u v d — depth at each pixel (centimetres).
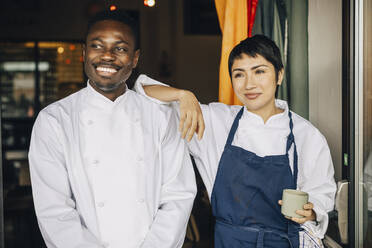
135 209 126
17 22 582
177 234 130
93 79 125
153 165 132
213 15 509
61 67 627
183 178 139
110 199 125
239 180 146
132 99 138
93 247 120
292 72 203
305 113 204
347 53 169
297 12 201
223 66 189
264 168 144
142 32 511
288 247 144
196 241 268
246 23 187
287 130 150
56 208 121
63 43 614
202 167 156
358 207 165
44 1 580
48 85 631
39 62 623
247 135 150
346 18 174
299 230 145
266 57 143
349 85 167
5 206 306
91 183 125
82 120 128
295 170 145
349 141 167
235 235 144
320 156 151
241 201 145
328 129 206
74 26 589
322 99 208
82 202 124
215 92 526
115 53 124
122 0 496
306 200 131
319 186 149
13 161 450
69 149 125
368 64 163
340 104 203
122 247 125
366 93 164
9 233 308
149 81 151
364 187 166
